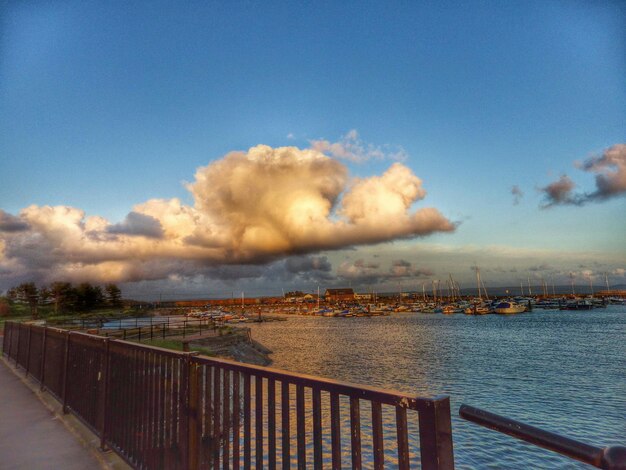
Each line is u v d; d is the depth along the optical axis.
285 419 2.68
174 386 3.84
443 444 1.83
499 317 132.50
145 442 4.24
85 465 4.76
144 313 102.56
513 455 14.79
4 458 4.97
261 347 48.16
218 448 3.30
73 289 86.81
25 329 11.36
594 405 24.08
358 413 2.22
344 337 72.25
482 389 28.53
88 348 6.04
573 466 13.88
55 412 6.89
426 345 58.12
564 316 129.25
